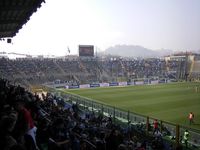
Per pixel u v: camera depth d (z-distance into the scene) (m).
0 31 33.97
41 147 8.31
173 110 37.66
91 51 98.75
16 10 23.12
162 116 33.88
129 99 48.25
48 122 11.21
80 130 15.00
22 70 75.94
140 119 30.67
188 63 109.31
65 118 17.44
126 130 22.95
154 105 41.75
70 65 88.12
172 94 54.38
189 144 22.20
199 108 38.94
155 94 54.72
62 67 85.69
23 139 6.08
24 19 27.28
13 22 28.34
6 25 30.11
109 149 10.81
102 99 48.88
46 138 8.91
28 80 73.12
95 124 23.58
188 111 36.81
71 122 17.31
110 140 10.96
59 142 8.98
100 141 11.19
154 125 24.80
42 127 9.53
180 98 48.69
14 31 34.91
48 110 19.78
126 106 41.31
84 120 23.48
